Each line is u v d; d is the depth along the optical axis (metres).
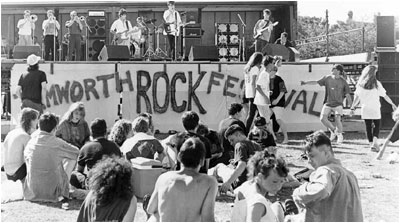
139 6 17.83
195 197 4.41
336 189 4.59
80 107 8.16
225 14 18.33
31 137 7.49
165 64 13.27
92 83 13.09
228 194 7.30
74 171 7.09
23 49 13.96
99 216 4.23
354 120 14.26
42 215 6.39
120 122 8.08
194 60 13.62
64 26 18.27
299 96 13.62
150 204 4.56
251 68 11.10
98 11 16.16
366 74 11.10
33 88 10.67
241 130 7.33
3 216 6.30
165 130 13.33
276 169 4.33
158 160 7.56
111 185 4.25
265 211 4.23
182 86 13.33
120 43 15.58
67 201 7.06
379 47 13.87
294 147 11.54
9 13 17.92
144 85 13.25
